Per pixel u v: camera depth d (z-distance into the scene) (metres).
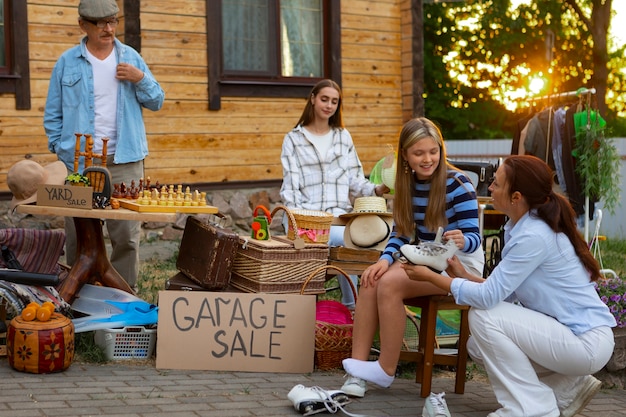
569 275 3.83
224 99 9.32
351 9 10.17
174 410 3.86
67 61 5.67
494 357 3.82
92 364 4.69
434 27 24.77
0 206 8.14
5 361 4.65
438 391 4.49
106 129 5.68
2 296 4.61
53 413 3.72
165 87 8.91
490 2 25.38
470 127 26.95
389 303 4.12
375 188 5.64
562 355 3.78
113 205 4.96
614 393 4.74
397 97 10.62
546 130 9.57
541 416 3.75
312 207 5.60
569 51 27.00
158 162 8.90
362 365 4.15
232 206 9.38
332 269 5.04
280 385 4.41
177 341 4.65
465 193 4.28
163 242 9.04
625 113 28.52
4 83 8.12
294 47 9.91
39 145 8.33
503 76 26.78
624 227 13.70
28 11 8.21
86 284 5.27
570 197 9.17
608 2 23.33
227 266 4.84
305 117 5.74
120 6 8.61
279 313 4.71
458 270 4.17
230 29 9.45
